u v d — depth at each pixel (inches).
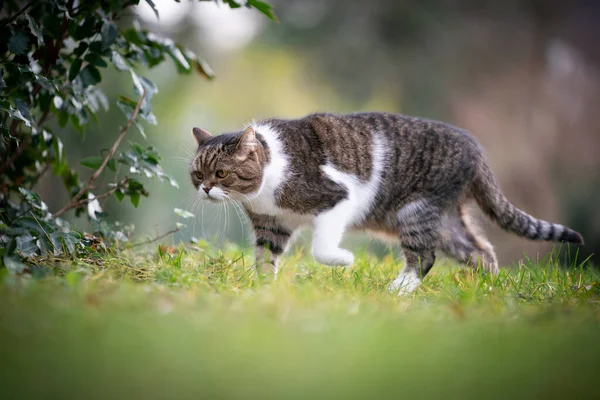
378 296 287.9
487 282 339.3
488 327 217.8
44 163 409.7
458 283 340.5
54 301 215.9
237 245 482.3
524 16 1139.9
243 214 394.6
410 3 1125.7
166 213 1112.8
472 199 396.2
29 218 331.0
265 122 379.6
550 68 1149.1
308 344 184.9
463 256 395.2
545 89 1136.8
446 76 1131.3
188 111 1325.0
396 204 381.7
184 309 225.3
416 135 380.5
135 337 180.4
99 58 354.0
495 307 261.1
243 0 364.2
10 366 156.5
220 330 193.6
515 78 1134.4
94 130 816.3
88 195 390.3
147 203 1071.6
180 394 146.7
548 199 1097.4
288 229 385.4
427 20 1123.3
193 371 159.6
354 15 1166.3
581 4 1157.1
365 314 232.8
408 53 1142.3
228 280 313.4
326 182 360.5
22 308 202.7
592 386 161.3
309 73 1223.5
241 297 265.6
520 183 1101.1
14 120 374.3
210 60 1202.0
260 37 1238.9
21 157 386.0
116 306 216.8
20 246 316.5
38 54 361.1
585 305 274.5
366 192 376.8
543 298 307.3
